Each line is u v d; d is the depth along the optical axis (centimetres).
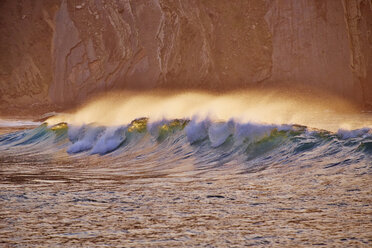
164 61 9581
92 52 9881
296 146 1884
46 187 1500
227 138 2195
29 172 1988
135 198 1283
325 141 1877
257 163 1859
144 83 9519
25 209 1168
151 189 1418
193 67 9750
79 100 9731
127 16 9831
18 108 9688
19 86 10019
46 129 3450
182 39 9762
